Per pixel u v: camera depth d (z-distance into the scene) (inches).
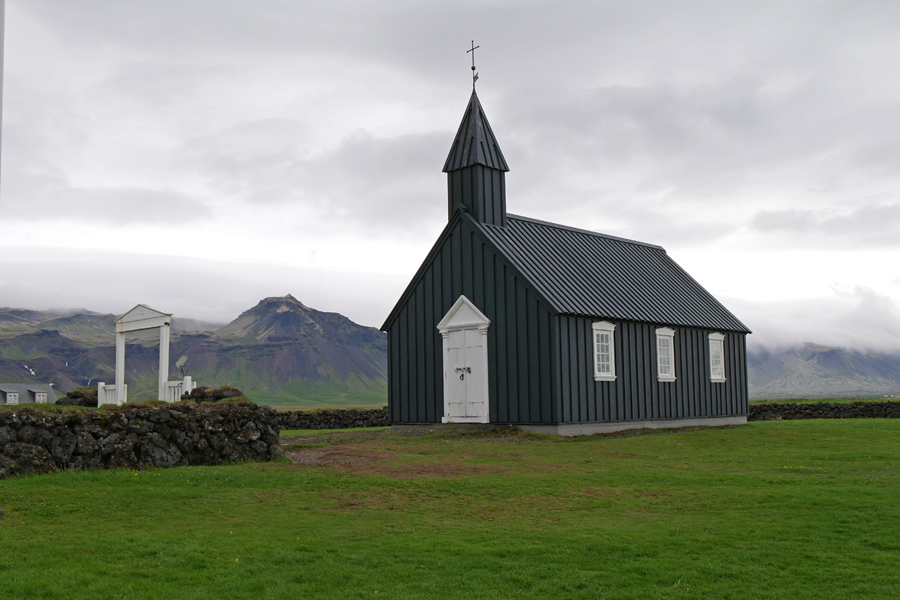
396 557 399.9
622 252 1476.4
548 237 1312.7
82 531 436.8
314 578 365.7
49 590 333.7
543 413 1079.6
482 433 1021.8
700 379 1396.4
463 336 1182.3
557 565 389.7
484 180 1226.6
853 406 1733.5
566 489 594.2
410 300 1269.7
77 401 1027.3
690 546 427.2
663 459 800.3
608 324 1182.3
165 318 975.0
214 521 473.1
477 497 559.5
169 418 659.4
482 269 1173.1
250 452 707.4
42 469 575.2
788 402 1931.6
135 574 362.0
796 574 380.2
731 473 685.3
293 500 535.8
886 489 585.0
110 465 611.5
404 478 623.8
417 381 1247.5
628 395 1208.8
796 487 604.1
